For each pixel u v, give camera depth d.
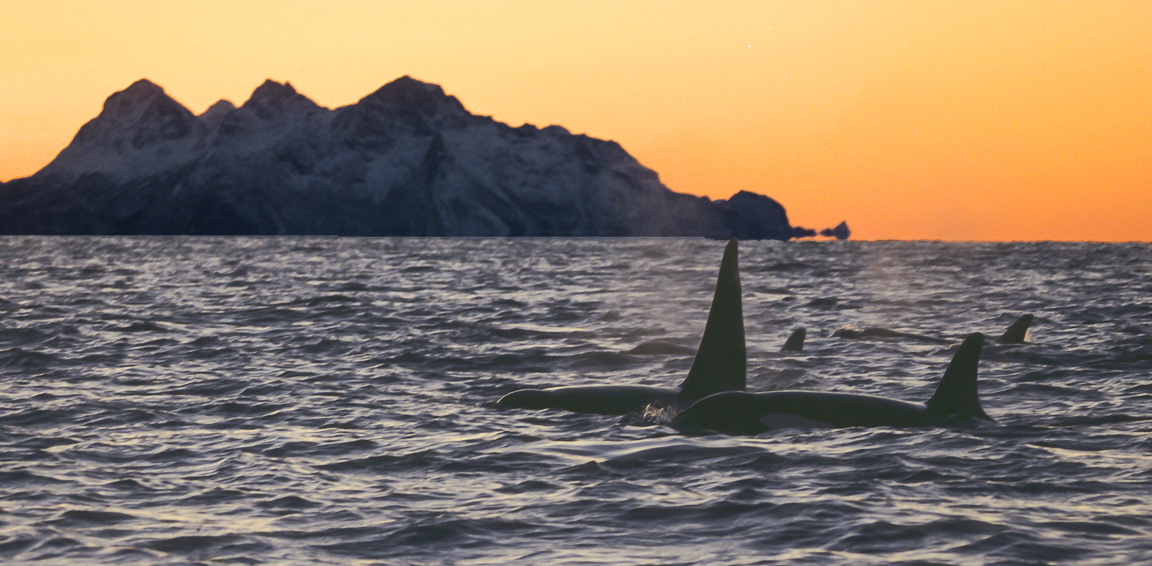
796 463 45.41
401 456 48.16
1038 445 48.59
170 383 72.81
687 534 35.56
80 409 61.78
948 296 169.50
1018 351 88.62
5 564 32.38
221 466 46.25
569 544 34.50
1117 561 32.25
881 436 50.16
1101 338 99.25
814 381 75.19
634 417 56.06
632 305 150.12
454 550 33.91
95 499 40.25
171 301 155.00
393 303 151.50
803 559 32.78
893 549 33.59
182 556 33.19
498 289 190.75
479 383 74.38
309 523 36.94
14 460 47.50
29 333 105.00
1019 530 35.34
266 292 178.50
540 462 46.53
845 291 184.62
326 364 83.88
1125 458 46.25
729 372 57.12
